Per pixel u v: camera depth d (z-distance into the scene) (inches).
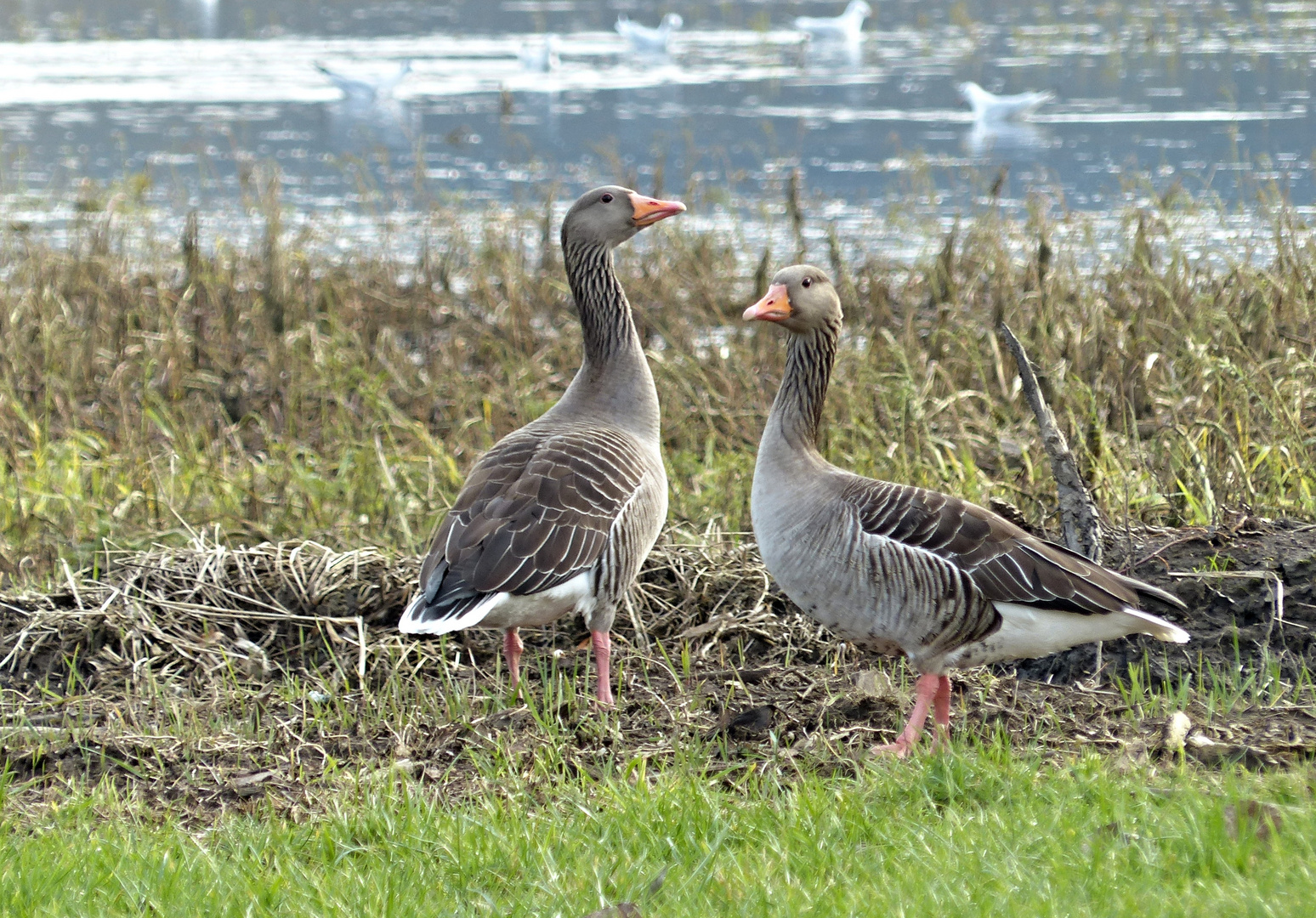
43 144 1378.0
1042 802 298.4
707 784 323.3
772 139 1270.9
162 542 548.1
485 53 2078.0
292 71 1882.4
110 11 2613.2
